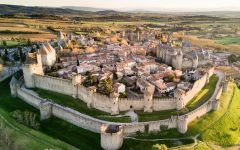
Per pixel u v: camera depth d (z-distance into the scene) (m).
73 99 193.88
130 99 176.25
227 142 168.12
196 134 167.88
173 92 195.75
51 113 185.25
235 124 185.62
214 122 179.25
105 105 176.12
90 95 180.88
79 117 170.62
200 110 181.00
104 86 193.75
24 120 172.38
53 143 150.25
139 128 162.75
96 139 161.00
